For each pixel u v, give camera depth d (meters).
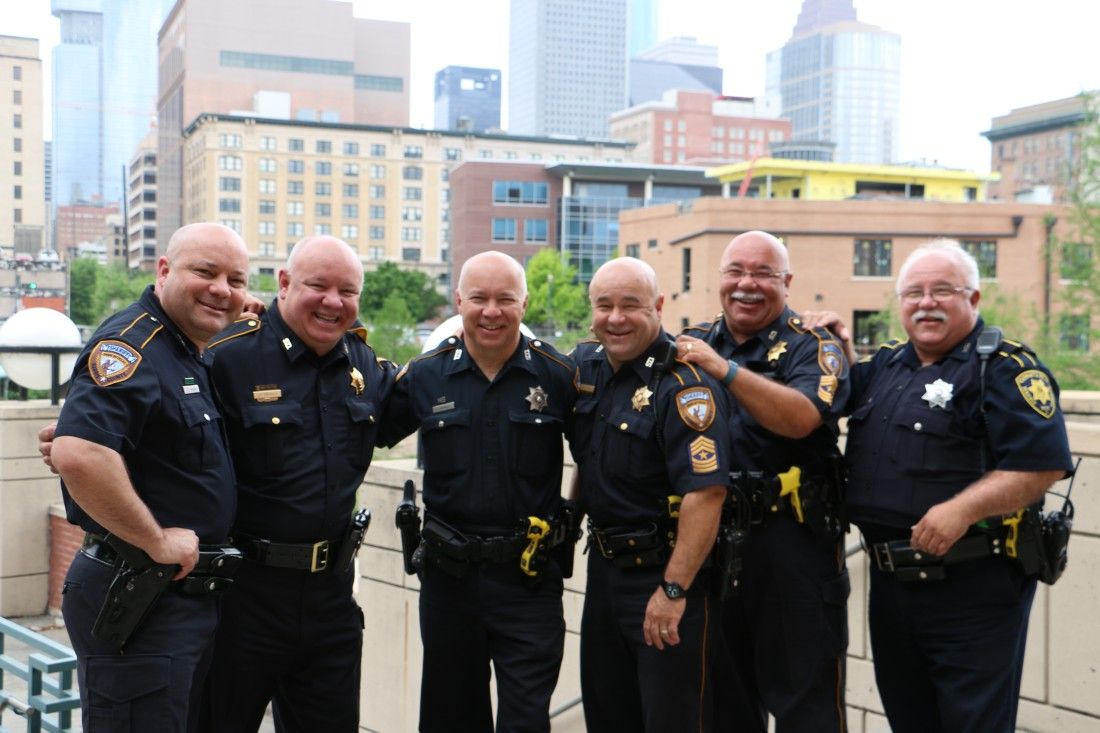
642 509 3.75
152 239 167.62
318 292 3.76
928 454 3.47
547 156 140.75
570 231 90.81
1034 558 3.40
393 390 4.15
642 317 3.71
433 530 3.97
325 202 126.44
